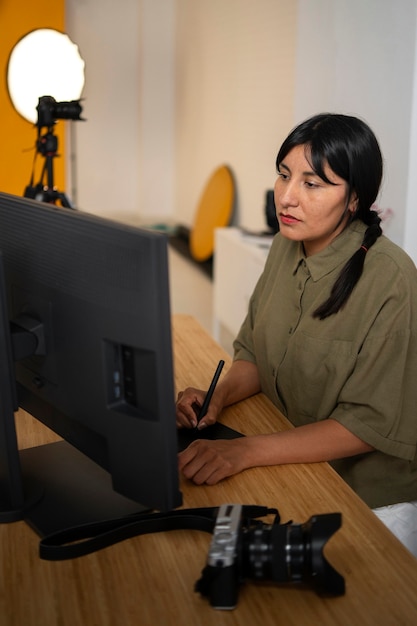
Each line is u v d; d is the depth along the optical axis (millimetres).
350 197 1620
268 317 1828
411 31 3373
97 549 1232
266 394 1894
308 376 1710
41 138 2811
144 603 1120
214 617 1095
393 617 1097
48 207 1262
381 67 3637
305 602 1125
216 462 1460
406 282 1604
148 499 1202
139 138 9156
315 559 1110
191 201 8289
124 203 9406
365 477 1750
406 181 3475
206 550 1238
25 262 1327
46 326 1299
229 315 5047
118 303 1134
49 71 2998
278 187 1639
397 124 3512
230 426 1707
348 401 1607
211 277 6770
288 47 5328
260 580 1153
